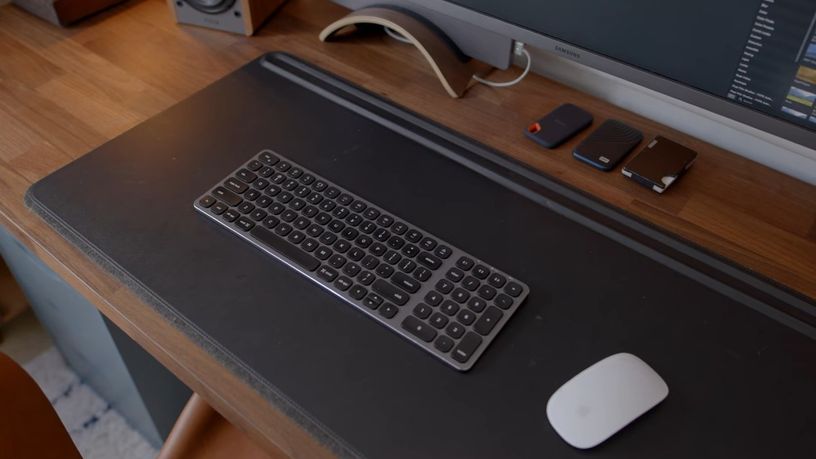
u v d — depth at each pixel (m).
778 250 0.77
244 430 0.65
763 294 0.72
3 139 0.89
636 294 0.72
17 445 0.63
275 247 0.75
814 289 0.73
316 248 0.74
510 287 0.71
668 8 0.73
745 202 0.82
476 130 0.91
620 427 0.60
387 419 0.62
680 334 0.68
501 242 0.77
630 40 0.78
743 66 0.72
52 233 0.77
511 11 0.86
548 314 0.70
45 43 1.06
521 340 0.68
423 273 0.72
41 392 0.65
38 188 0.82
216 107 0.94
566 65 0.98
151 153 0.87
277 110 0.94
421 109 0.94
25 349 1.58
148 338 0.68
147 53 1.04
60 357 1.57
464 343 0.66
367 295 0.70
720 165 0.87
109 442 1.44
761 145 0.87
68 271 0.74
